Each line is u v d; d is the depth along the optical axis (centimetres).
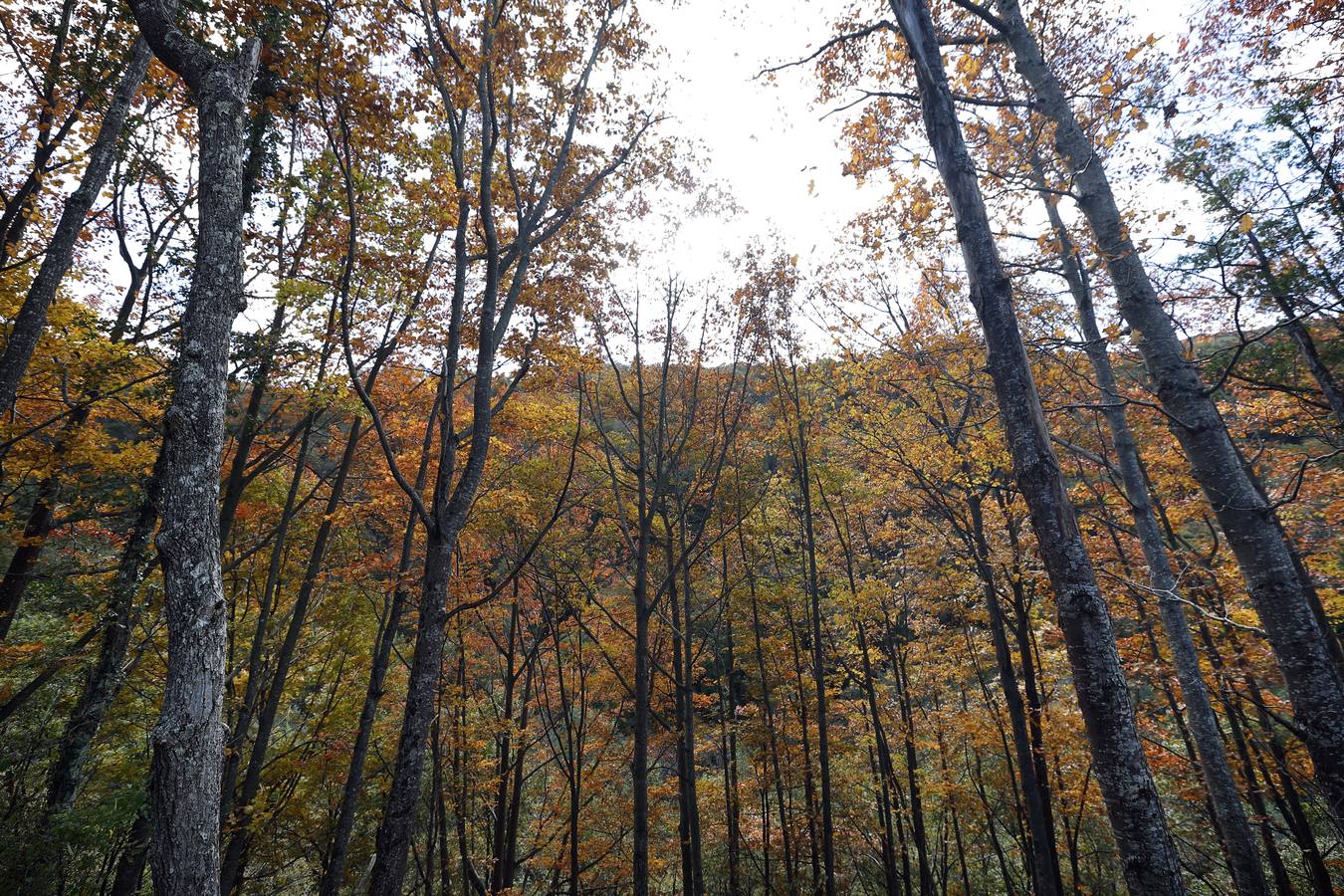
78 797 1025
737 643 1695
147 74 979
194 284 381
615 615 1402
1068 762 1088
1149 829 278
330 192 738
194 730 311
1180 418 574
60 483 955
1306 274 598
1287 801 1034
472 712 1592
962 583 1182
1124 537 1124
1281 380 921
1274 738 914
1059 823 1451
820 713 1094
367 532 1393
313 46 586
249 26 618
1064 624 323
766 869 1454
